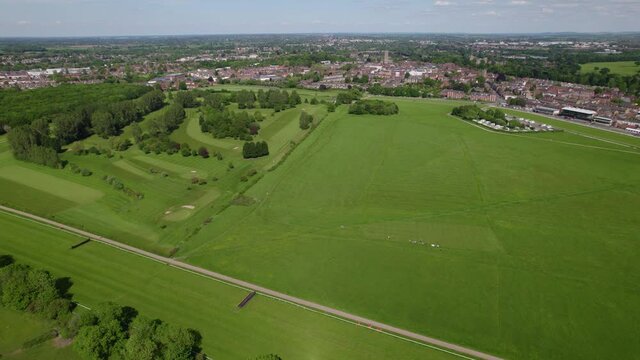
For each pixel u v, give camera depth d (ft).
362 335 285.64
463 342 280.51
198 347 271.90
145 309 310.04
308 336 284.41
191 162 652.07
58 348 269.44
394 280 348.38
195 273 358.64
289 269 364.79
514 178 574.56
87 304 314.14
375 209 483.92
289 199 512.22
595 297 325.62
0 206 484.33
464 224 445.37
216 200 515.09
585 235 421.59
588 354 269.64
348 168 617.62
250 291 333.62
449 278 350.43
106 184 557.74
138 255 386.52
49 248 395.14
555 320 300.81
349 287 339.36
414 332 289.53
